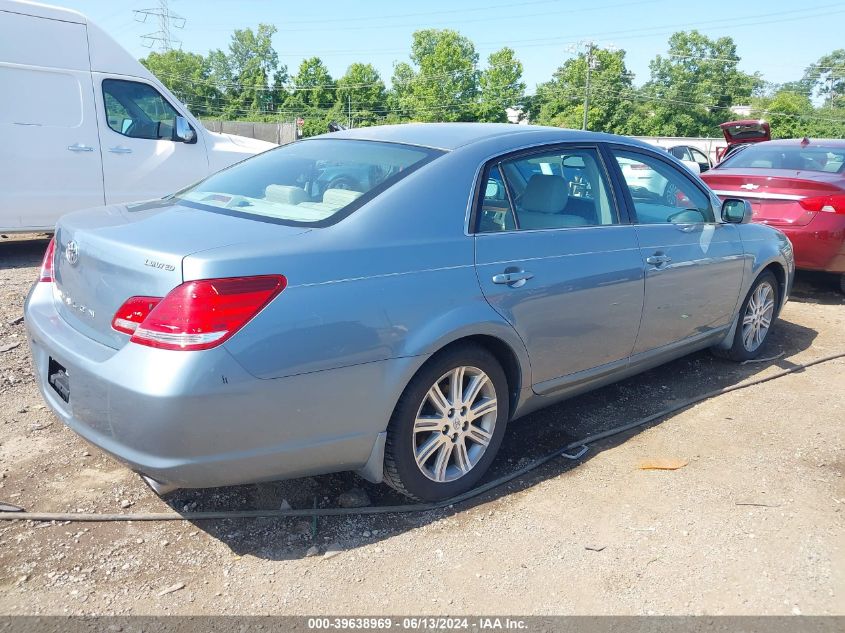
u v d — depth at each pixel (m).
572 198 3.71
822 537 3.00
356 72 88.19
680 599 2.60
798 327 6.27
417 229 2.96
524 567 2.76
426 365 2.95
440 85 82.94
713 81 82.56
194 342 2.37
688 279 4.23
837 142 8.02
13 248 8.20
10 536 2.80
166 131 8.21
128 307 2.50
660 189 4.26
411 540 2.90
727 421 4.15
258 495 3.17
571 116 79.31
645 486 3.38
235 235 2.67
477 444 3.29
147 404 2.37
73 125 7.49
